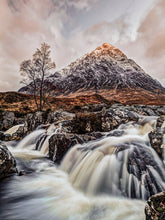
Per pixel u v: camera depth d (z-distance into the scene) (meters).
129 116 11.66
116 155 5.44
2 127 21.17
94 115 12.03
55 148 7.80
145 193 4.23
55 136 8.09
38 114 17.59
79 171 5.70
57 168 6.75
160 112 15.27
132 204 4.09
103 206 4.02
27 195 4.52
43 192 4.71
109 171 5.01
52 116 16.88
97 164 5.40
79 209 3.92
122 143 6.46
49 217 3.60
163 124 8.53
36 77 26.20
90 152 6.18
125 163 5.00
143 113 14.23
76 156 6.57
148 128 9.19
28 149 10.83
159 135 5.86
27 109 32.44
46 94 30.03
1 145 5.85
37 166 6.89
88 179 5.16
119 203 4.16
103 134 9.19
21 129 17.64
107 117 11.57
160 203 2.64
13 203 4.11
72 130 11.58
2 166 5.22
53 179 5.64
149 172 4.64
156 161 5.13
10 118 22.98
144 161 5.01
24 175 5.70
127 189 4.52
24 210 3.84
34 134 12.55
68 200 4.33
